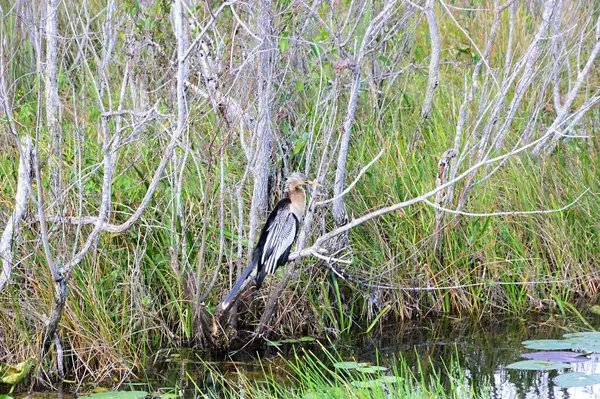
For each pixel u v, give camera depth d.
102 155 10.40
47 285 9.20
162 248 10.31
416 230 11.34
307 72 11.76
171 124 9.66
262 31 9.55
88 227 9.94
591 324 10.82
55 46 9.29
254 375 9.30
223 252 10.35
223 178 9.75
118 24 11.52
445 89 14.25
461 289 11.38
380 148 11.82
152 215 10.30
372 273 11.07
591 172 12.80
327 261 9.79
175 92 10.36
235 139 10.98
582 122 14.25
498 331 10.68
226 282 10.36
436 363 9.56
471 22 15.84
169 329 10.12
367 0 11.49
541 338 10.34
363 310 11.05
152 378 9.21
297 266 10.38
